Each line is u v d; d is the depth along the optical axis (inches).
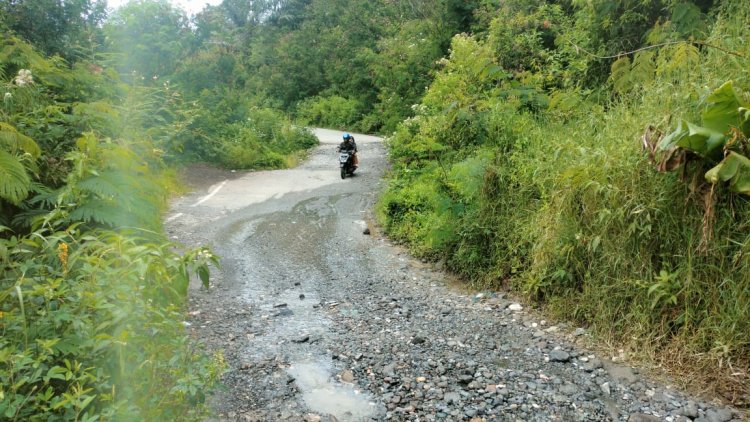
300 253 275.7
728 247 142.7
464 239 236.7
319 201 422.0
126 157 162.7
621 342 160.2
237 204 402.9
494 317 188.7
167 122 525.7
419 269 251.8
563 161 199.6
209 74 721.0
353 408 126.3
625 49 282.7
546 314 188.5
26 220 140.3
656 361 147.6
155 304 109.7
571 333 172.4
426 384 138.9
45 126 173.2
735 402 127.6
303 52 1593.3
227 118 695.1
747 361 135.8
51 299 91.9
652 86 191.2
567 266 187.0
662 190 157.8
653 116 174.1
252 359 151.6
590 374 145.4
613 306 166.2
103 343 83.9
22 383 75.0
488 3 600.4
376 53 1263.5
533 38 387.9
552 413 125.6
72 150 160.7
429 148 301.0
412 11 1088.2
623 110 195.3
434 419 122.3
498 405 129.0
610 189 166.7
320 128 1301.7
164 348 102.3
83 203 144.5
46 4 396.2
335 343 164.6
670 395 133.0
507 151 246.5
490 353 158.9
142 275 91.6
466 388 136.9
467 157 264.5
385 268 252.5
